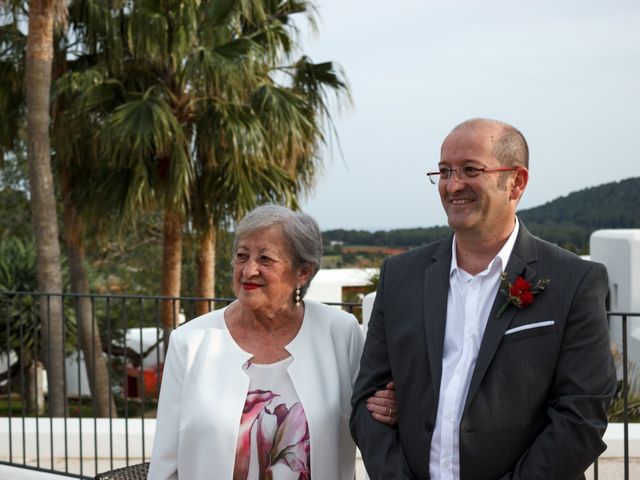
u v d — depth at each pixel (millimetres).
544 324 1926
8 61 9336
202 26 8953
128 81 9180
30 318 10625
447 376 2018
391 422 2145
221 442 2240
